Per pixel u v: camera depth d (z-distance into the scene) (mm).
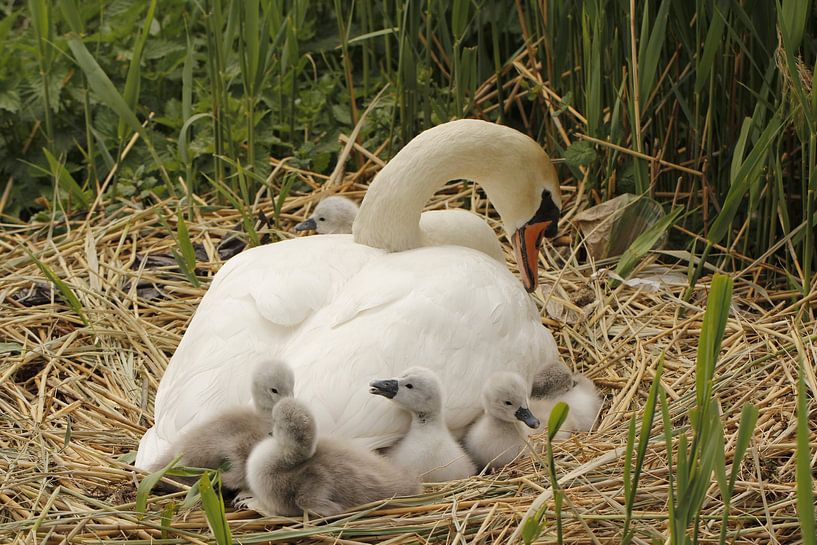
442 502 6102
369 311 6496
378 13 11688
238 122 10969
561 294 9117
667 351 8211
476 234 8250
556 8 9883
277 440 5973
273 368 6172
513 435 6707
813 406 7137
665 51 9742
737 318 8414
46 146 11062
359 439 6199
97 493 6402
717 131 9656
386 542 5820
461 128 7977
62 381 7922
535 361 6996
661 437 6895
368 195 7824
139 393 7914
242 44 9969
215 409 6309
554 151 10695
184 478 6262
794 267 9289
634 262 9281
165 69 11422
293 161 10898
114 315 8711
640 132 9305
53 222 10047
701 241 9805
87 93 10312
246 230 9891
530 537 5148
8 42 10789
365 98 11117
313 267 6902
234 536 5871
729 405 7398
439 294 6594
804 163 8781
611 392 7906
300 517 6062
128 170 10703
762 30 8891
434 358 6395
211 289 7262
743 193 8383
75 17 9703
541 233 8281
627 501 5145
